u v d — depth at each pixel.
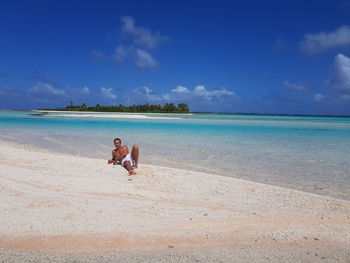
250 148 13.74
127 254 3.17
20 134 18.66
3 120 36.25
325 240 3.74
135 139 16.98
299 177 7.96
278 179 7.72
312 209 4.93
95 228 3.85
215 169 8.90
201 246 3.47
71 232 3.71
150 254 3.19
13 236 3.54
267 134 22.38
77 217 4.20
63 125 28.09
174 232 3.84
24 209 4.43
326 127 34.69
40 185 5.77
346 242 3.71
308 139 18.77
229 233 3.87
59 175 6.67
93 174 6.93
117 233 3.73
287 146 14.71
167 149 13.09
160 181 6.49
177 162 9.98
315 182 7.43
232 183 6.59
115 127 26.75
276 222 4.29
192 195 5.58
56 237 3.56
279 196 5.68
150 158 10.71
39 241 3.44
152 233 3.78
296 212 4.75
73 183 6.03
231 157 11.11
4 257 2.95
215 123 39.44
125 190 5.71
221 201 5.27
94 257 3.05
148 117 56.09
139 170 7.47
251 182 6.79
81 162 8.35
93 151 12.22
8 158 8.42
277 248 3.47
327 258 3.25
